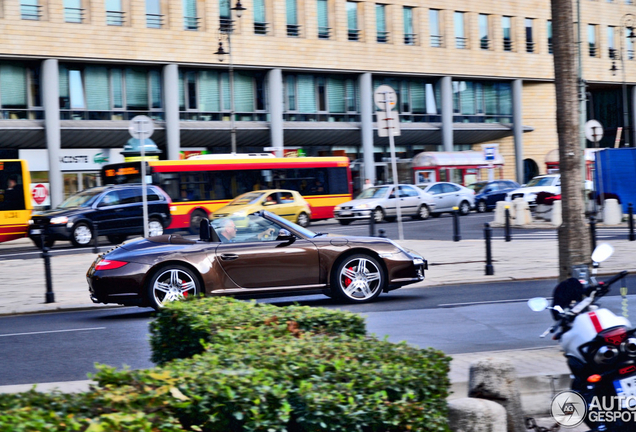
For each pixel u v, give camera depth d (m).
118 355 8.59
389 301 12.26
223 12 42.50
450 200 37.00
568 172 8.30
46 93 37.50
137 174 31.38
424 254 19.53
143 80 41.06
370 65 47.72
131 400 3.44
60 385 6.76
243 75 44.16
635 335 4.76
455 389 6.23
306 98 46.44
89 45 38.16
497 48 54.22
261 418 3.77
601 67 60.84
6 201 27.44
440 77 51.88
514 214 29.62
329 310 5.92
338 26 46.44
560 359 7.12
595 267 5.38
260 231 11.55
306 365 4.19
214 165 32.66
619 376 4.65
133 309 12.62
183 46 40.94
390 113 21.05
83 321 11.38
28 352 8.95
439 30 51.38
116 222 27.36
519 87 55.94
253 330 5.29
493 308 11.34
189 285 11.02
